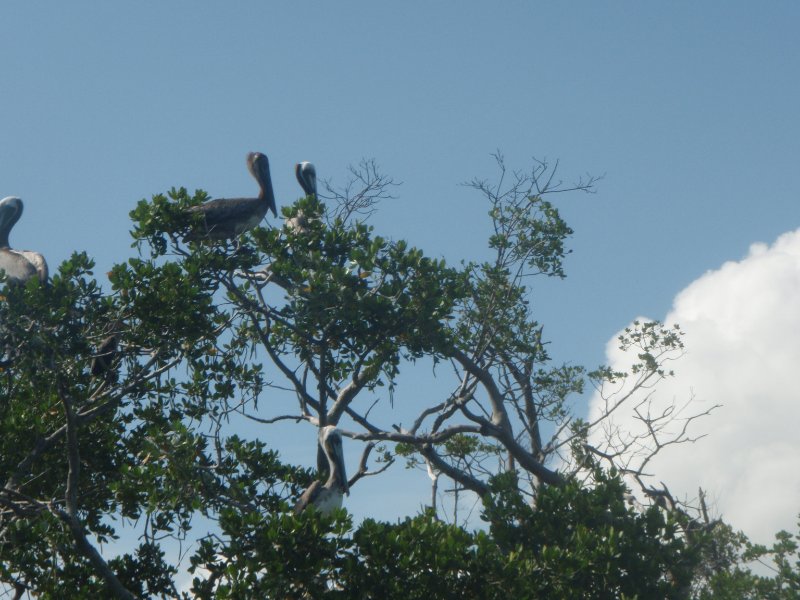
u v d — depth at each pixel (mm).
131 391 15180
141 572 14523
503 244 22516
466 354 22203
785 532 18844
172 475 13703
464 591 12484
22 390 15953
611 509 14492
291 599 12133
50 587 13406
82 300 14633
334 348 15758
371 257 15430
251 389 15742
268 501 15578
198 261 15055
